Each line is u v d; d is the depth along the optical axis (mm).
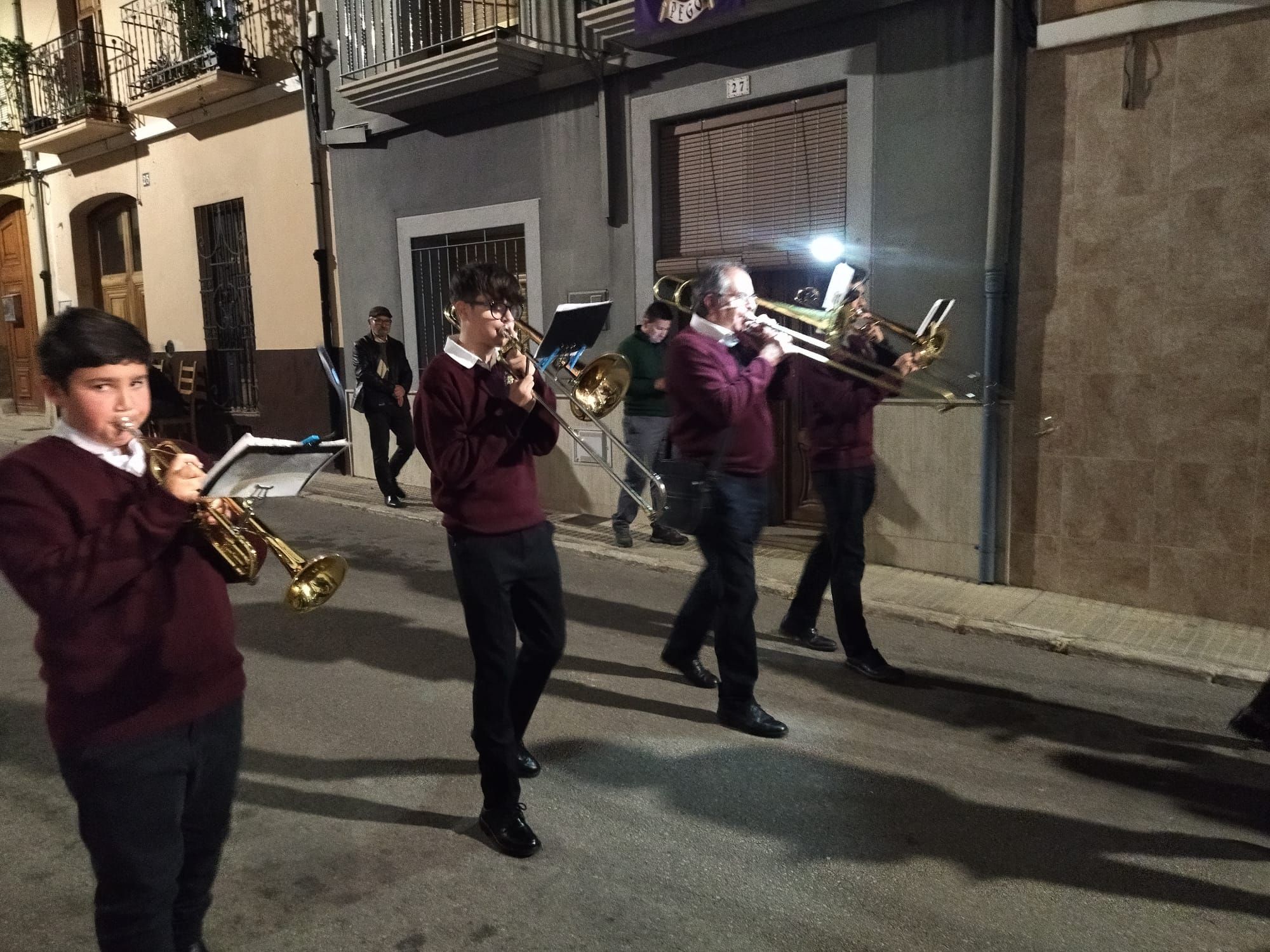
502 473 2852
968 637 4914
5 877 2918
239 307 11094
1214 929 2598
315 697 4254
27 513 1691
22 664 4758
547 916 2680
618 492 7496
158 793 1864
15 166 13820
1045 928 2607
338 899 2764
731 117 6637
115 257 13281
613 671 4480
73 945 2592
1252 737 3127
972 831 3100
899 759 3596
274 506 8602
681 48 6648
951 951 2516
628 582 5980
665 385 3609
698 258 6832
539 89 7555
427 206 8680
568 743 3744
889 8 5695
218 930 2619
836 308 4066
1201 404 4871
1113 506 5195
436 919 2668
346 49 9047
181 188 11375
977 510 5656
